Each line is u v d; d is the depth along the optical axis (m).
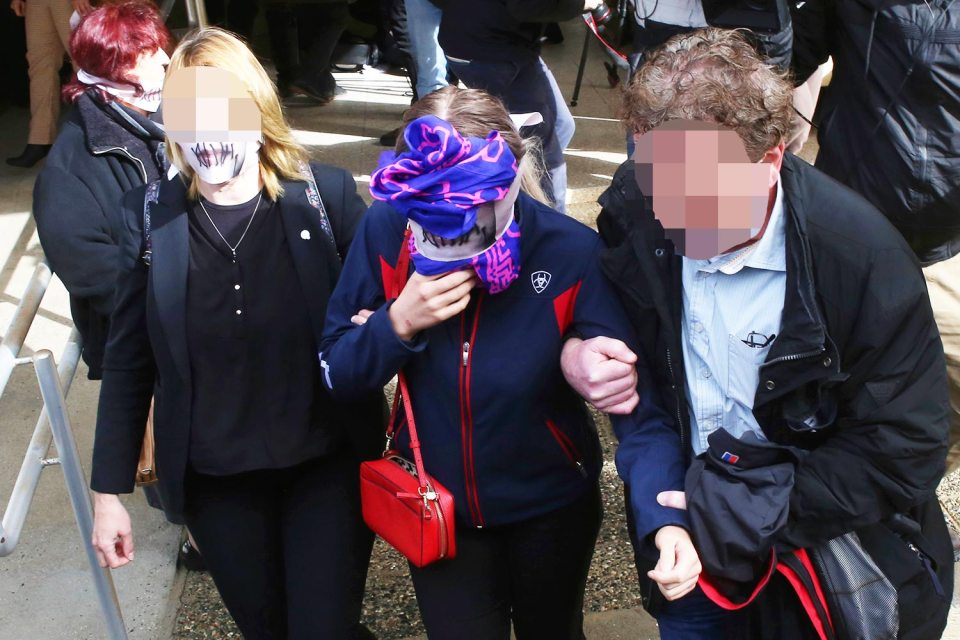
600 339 1.92
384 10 5.87
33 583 3.26
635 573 3.15
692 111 1.59
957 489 3.40
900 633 1.84
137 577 3.26
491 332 1.99
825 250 1.68
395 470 2.11
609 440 3.74
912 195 2.79
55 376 2.28
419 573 2.18
